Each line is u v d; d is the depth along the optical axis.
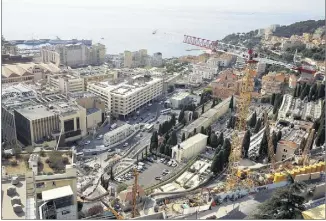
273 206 113.69
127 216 144.00
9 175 117.88
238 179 170.50
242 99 190.75
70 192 122.75
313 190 135.25
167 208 149.50
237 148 193.00
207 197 152.88
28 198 104.31
